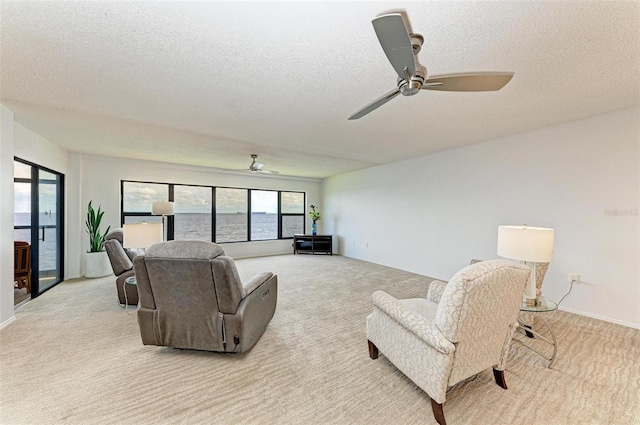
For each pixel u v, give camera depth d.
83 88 2.27
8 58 1.82
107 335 2.48
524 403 1.65
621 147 2.78
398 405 1.63
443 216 4.61
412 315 1.66
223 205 6.60
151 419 1.50
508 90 2.31
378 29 1.19
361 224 6.51
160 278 1.99
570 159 3.13
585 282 3.02
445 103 2.58
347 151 4.61
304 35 1.59
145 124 3.20
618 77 2.08
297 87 2.25
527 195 3.51
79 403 1.61
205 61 1.87
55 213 4.22
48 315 2.94
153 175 5.58
